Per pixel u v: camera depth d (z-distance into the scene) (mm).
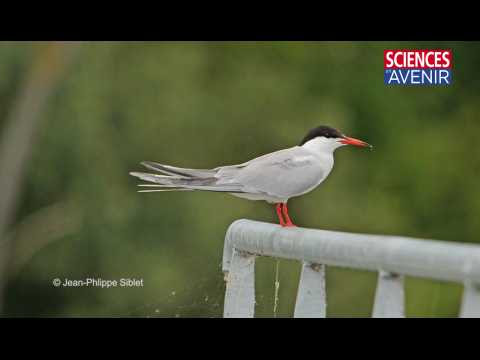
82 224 17078
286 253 4793
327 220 18234
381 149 20922
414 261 3775
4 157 17203
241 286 5367
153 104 17875
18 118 17109
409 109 21312
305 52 20672
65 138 17406
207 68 19156
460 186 20672
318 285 4668
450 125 21281
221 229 16781
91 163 17266
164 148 17812
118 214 16969
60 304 17516
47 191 17703
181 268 16828
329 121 18875
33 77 16984
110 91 17703
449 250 3631
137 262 16938
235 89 18906
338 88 20938
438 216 20484
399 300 3977
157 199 17109
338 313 15148
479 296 3545
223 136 18312
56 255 17312
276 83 19172
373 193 20047
